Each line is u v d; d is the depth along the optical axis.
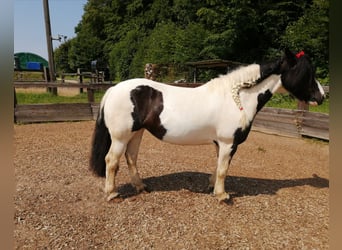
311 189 3.88
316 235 2.77
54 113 8.52
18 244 2.54
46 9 13.48
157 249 2.54
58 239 2.64
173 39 20.70
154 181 4.00
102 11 40.47
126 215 3.06
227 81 3.22
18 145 5.77
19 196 3.42
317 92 3.36
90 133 7.22
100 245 2.59
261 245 2.61
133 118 3.11
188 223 2.93
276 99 11.56
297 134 6.86
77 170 4.40
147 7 32.91
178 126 3.12
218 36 16.22
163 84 3.32
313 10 13.89
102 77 17.94
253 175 4.43
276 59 3.33
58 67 49.88
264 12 16.28
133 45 26.59
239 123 3.13
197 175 4.29
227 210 3.20
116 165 3.26
